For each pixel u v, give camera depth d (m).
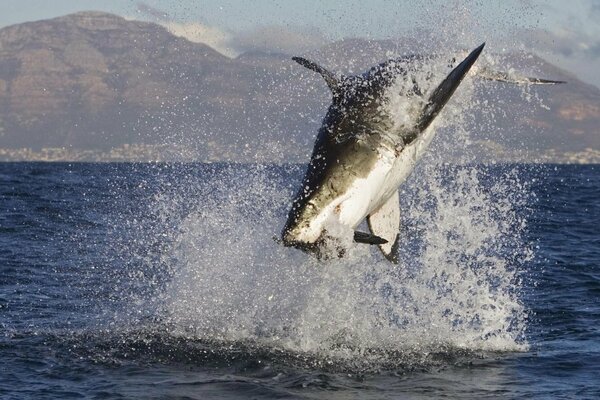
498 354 36.38
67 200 120.38
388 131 32.91
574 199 147.88
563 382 31.86
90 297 48.38
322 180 31.62
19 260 62.09
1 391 30.06
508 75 36.16
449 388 31.08
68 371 32.84
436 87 34.31
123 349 36.25
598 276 57.34
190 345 36.91
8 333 39.06
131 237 76.62
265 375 32.59
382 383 31.70
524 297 49.44
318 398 29.66
